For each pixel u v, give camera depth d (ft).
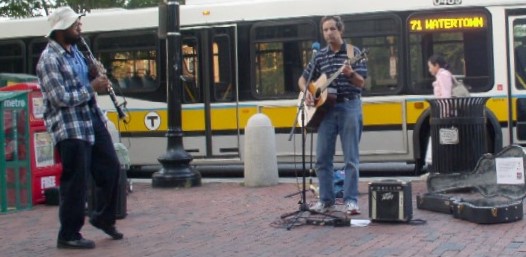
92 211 28.37
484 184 29.35
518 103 43.21
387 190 26.58
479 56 43.80
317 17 46.19
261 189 38.17
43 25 52.39
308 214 28.43
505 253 21.38
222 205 32.96
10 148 33.55
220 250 23.27
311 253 22.33
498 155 28.99
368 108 44.98
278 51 47.01
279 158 46.60
